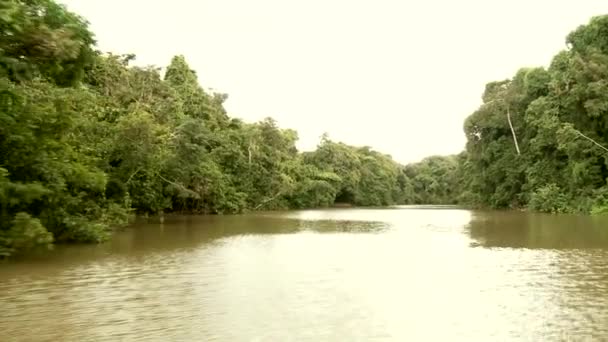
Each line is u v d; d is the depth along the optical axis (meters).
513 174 56.69
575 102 44.34
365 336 7.79
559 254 16.36
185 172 39.78
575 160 44.78
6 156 16.94
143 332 7.98
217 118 59.97
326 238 22.72
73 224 19.62
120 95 42.31
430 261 15.28
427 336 7.76
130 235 23.89
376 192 97.44
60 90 20.11
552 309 9.27
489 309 9.34
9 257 16.03
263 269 13.82
